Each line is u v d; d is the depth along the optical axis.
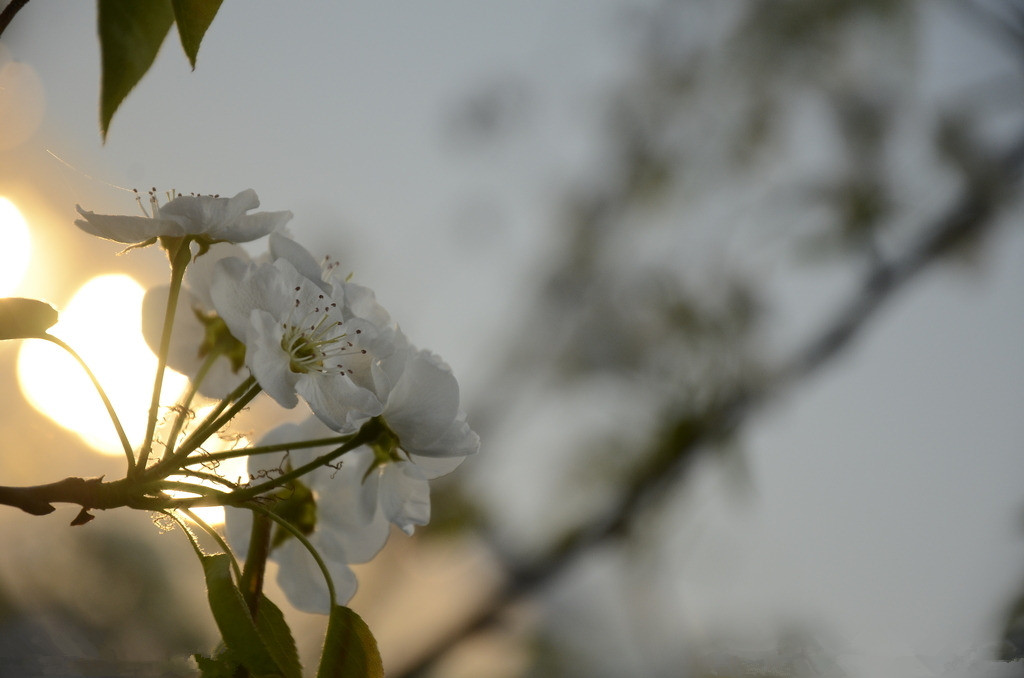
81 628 0.64
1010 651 0.74
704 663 0.78
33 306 0.47
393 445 0.50
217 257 0.52
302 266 0.49
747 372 1.22
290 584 0.52
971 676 0.69
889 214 1.27
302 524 0.52
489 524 1.22
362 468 0.51
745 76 1.40
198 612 0.74
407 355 0.49
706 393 1.21
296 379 0.48
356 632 0.48
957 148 1.27
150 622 0.71
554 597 1.17
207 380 0.53
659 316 1.28
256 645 0.46
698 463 1.20
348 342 0.49
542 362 1.39
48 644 0.59
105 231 0.49
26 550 0.70
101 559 0.73
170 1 0.46
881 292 1.28
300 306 0.49
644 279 1.36
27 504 0.47
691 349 1.24
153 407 0.47
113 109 0.45
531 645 1.14
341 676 0.48
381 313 0.50
